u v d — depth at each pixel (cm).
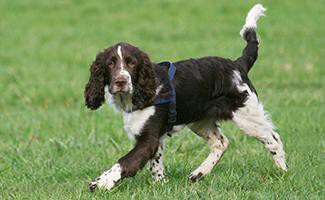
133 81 927
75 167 1112
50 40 3022
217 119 1023
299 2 3478
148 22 3266
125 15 3397
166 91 948
